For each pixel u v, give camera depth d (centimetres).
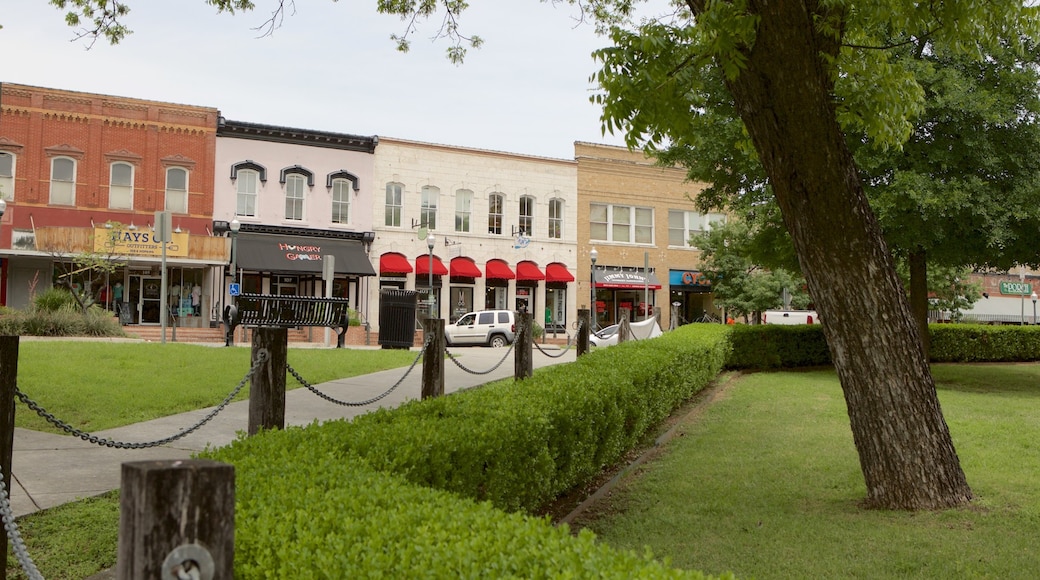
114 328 1970
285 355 478
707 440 852
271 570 220
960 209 1399
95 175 2859
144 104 2927
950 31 658
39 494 499
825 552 457
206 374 1105
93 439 351
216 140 3025
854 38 664
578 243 3719
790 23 485
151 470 158
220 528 165
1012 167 1434
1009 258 1533
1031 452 750
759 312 3628
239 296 1421
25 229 2766
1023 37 1380
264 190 3083
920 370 549
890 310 540
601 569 197
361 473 315
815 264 542
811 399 1171
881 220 1426
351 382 1169
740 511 558
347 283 3212
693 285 3984
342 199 3225
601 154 3812
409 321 1906
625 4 1014
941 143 1424
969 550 454
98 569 386
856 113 666
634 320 3866
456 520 238
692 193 4006
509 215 3559
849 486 627
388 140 3316
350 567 202
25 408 795
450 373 1409
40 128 2791
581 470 609
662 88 557
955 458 561
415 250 3344
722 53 494
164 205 2947
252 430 466
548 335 3612
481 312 2809
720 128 1612
